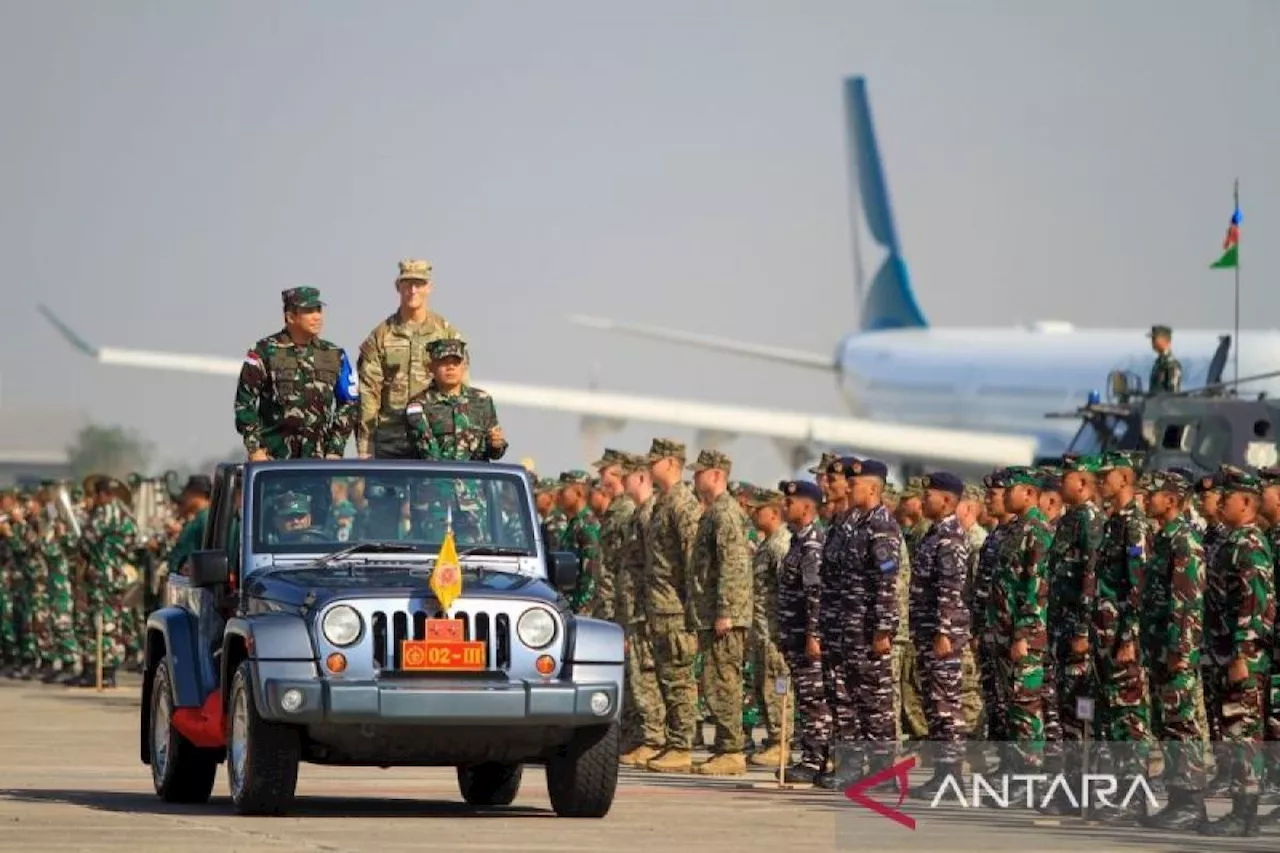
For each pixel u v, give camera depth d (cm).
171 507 13400
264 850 4491
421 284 6253
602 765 5231
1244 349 15138
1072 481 5841
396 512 5453
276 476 5459
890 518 6300
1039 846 4866
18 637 12812
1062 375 18825
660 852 4597
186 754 5569
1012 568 5972
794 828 5147
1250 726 5522
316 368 5834
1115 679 5750
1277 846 5044
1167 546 5606
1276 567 5809
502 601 5094
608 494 8494
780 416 16600
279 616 5062
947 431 16825
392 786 6438
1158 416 11169
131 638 12119
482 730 5041
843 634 6356
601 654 5122
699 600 6944
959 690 6178
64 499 12162
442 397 5972
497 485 5516
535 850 4588
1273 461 11000
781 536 7694
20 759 7225
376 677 4997
